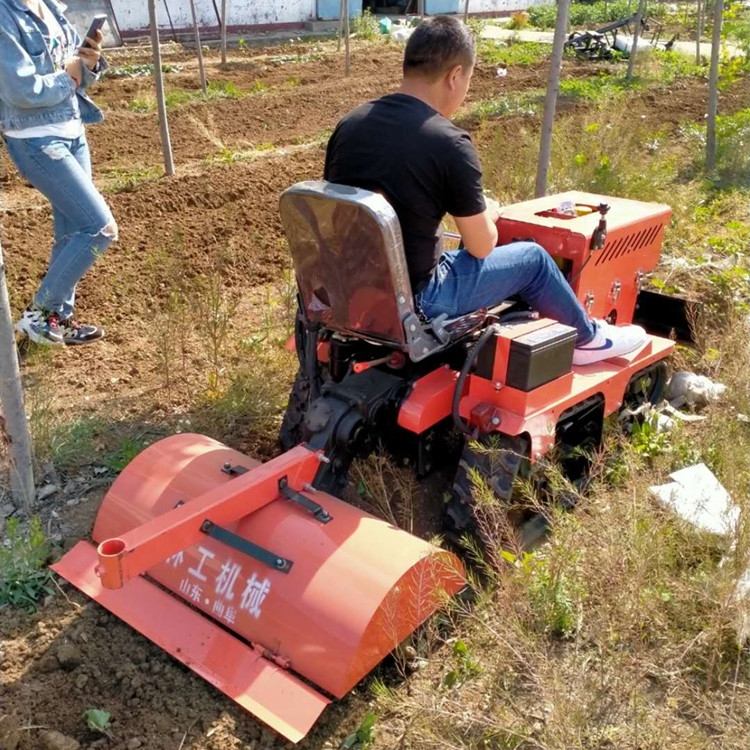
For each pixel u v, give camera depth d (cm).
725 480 399
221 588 313
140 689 308
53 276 533
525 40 2314
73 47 533
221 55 1775
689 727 298
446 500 403
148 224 741
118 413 476
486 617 325
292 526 309
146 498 347
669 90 1512
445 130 327
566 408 379
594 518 378
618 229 439
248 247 725
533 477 377
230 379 488
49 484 416
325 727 297
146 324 584
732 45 2072
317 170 918
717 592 326
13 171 888
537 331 357
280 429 450
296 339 387
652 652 324
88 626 335
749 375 485
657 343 462
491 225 342
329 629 287
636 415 460
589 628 331
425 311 348
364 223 309
